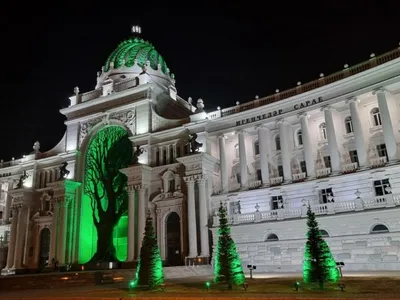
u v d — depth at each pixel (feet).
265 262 124.06
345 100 123.75
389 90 117.50
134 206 155.22
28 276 102.58
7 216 209.77
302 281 69.97
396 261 98.84
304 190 127.03
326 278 60.03
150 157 164.25
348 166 121.08
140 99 173.58
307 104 133.28
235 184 146.92
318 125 137.08
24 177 199.11
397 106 119.03
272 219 126.31
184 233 146.41
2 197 222.07
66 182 177.68
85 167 186.29
